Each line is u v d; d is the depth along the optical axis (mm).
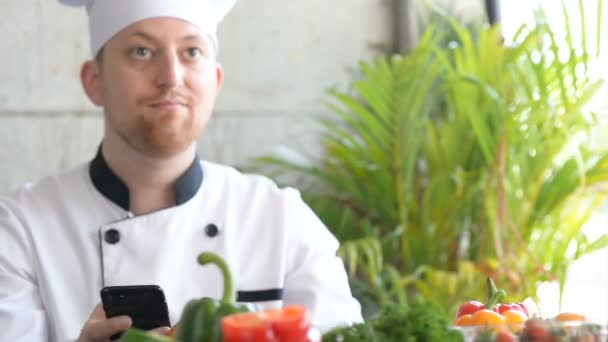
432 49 4297
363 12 5289
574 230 4039
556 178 4078
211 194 2738
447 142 4332
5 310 2477
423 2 5160
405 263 4410
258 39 5055
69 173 2738
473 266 3947
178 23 2549
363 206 4570
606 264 4746
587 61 3893
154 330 1939
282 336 1312
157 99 2504
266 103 5066
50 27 4535
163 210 2645
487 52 4215
